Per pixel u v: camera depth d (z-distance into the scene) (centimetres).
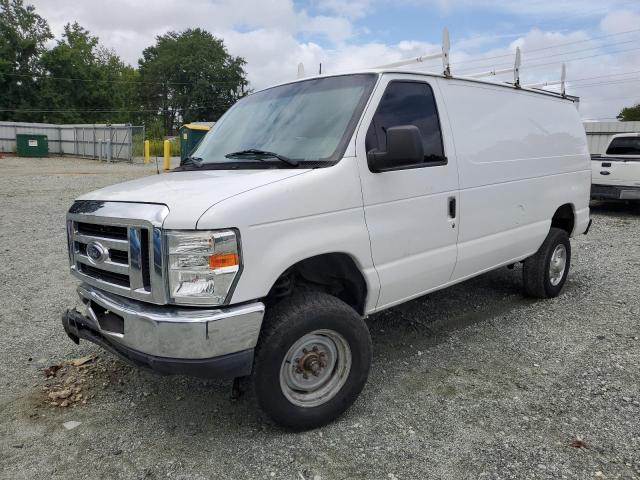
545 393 381
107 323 325
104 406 373
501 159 475
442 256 416
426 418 351
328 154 346
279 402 319
